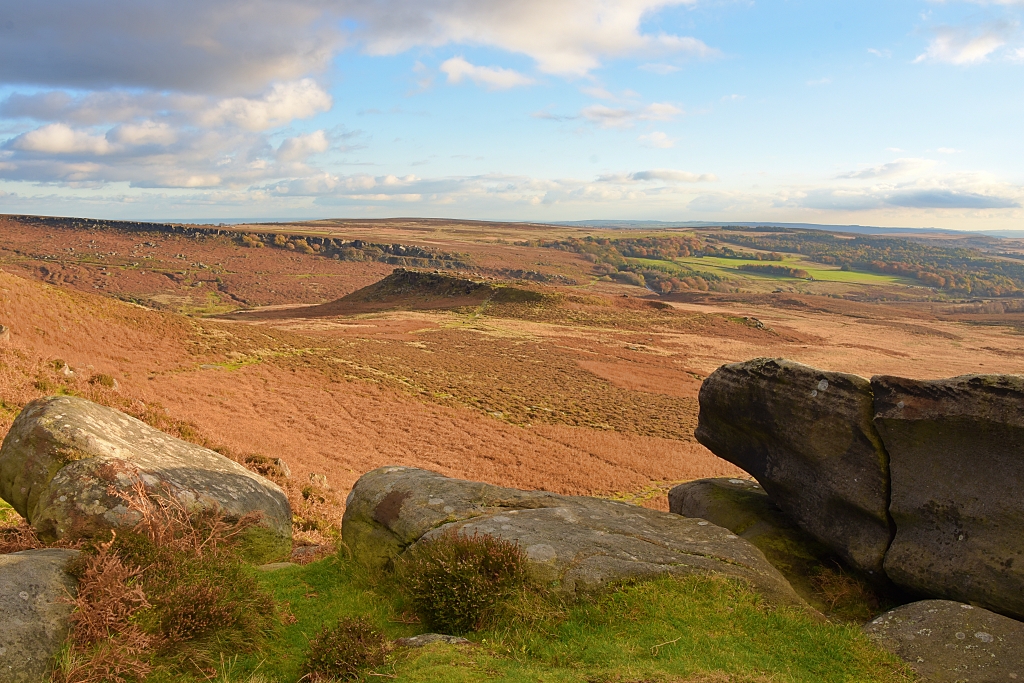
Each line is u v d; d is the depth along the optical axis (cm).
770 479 952
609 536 768
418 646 568
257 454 2277
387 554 823
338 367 5409
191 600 549
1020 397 678
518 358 7325
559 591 661
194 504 855
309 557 996
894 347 10225
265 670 528
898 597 795
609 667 522
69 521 759
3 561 521
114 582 529
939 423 744
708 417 1060
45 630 477
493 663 525
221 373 4403
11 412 1634
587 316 11081
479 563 679
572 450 3950
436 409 4644
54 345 3359
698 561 729
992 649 588
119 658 478
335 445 3372
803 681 530
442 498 867
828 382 874
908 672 564
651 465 3769
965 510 709
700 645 570
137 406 2256
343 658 520
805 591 832
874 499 802
